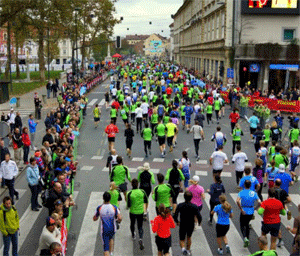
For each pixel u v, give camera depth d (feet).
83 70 207.00
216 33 154.81
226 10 133.28
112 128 57.67
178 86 121.08
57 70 300.81
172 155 58.03
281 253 28.96
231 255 28.48
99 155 58.13
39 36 171.73
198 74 188.65
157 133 56.59
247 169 32.55
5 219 26.32
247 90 116.98
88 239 31.12
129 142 55.83
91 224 33.86
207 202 39.24
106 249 27.17
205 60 186.50
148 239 31.09
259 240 21.29
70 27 191.83
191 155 57.98
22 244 30.25
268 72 134.62
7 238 26.76
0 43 233.35
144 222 34.30
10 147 62.95
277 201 27.96
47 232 23.76
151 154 58.49
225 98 113.80
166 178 34.24
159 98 89.45
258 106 79.15
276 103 102.01
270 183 36.99
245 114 91.81
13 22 150.82
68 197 30.60
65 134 50.34
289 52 130.11
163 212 25.76
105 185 44.24
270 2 130.41
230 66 133.59
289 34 135.23
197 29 214.48
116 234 31.94
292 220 35.24
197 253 28.81
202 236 31.71
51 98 130.72
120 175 35.01
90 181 45.75
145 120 80.28
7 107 107.96
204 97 101.91
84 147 63.16
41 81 182.39
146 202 29.60
